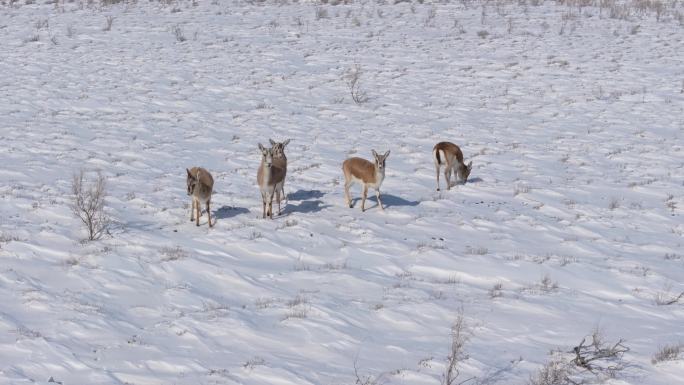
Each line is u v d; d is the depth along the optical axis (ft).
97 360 37.52
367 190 72.43
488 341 41.04
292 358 38.32
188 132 104.78
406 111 119.75
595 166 93.40
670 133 109.19
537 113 120.47
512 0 213.25
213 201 73.05
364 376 35.73
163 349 39.22
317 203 73.46
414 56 154.20
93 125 106.11
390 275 54.44
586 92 132.05
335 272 53.42
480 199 77.66
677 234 67.67
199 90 127.95
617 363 37.11
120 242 58.95
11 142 94.84
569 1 208.64
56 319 42.88
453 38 168.76
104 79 132.26
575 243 62.69
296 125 110.32
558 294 49.62
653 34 174.09
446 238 63.26
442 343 40.55
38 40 157.79
